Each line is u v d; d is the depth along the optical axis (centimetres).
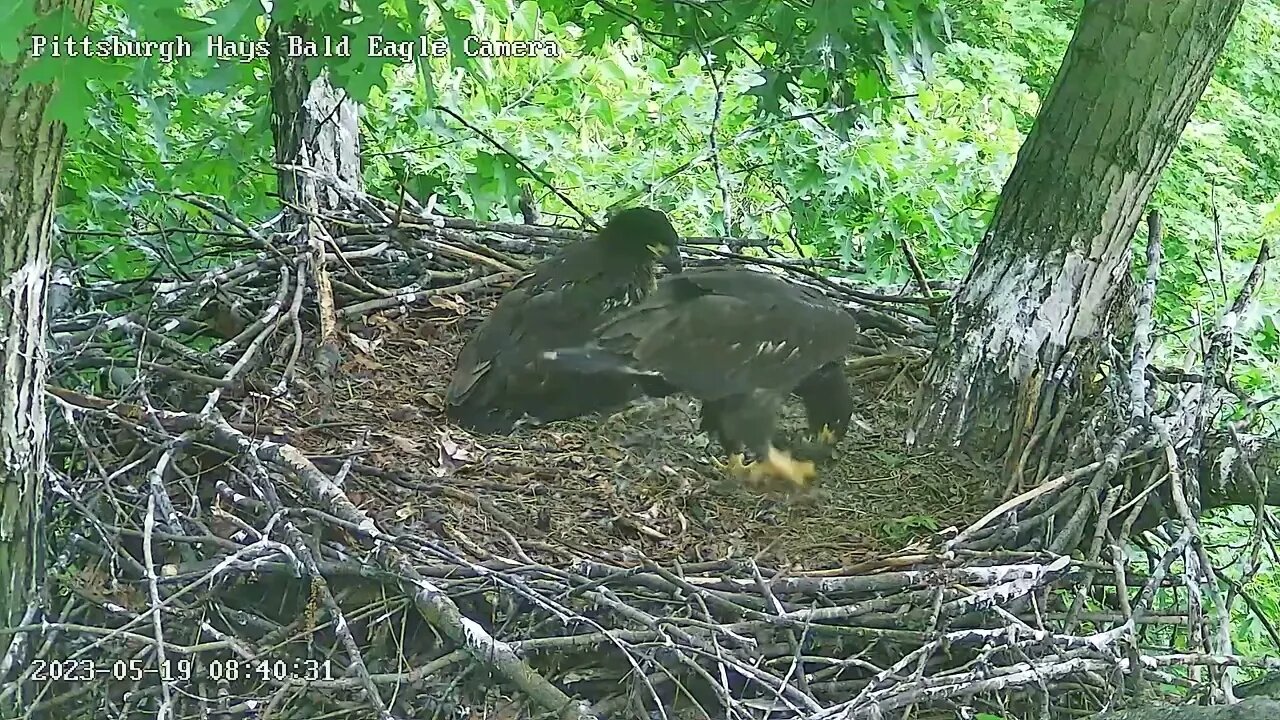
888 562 638
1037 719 619
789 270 1040
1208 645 602
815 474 778
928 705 606
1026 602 634
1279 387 1038
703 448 818
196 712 575
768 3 991
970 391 805
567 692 585
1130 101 759
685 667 579
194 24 459
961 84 1719
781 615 557
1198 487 710
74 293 860
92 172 1001
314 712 577
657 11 1042
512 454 783
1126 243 791
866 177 1403
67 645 574
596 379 756
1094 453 735
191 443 657
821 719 481
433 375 867
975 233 1518
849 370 921
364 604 601
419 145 1373
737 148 1611
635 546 691
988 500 759
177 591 570
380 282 973
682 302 768
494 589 561
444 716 575
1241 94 2188
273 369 816
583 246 810
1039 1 1967
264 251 938
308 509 580
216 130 1085
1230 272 1404
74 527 614
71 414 621
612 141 1739
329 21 544
